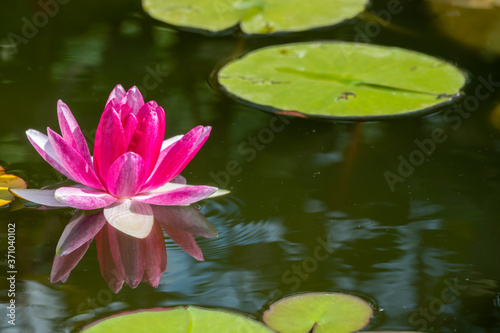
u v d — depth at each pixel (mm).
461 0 4691
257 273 1998
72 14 4324
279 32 4129
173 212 2342
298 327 1690
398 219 2328
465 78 3383
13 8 4336
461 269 2041
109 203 2275
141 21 4262
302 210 2373
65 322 1729
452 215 2355
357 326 1711
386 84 3301
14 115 2949
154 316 1681
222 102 3201
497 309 1851
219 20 4234
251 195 2467
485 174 2637
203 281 1948
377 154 2789
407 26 4305
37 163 2584
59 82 3350
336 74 3408
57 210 2316
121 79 3406
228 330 1637
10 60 3592
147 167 2316
